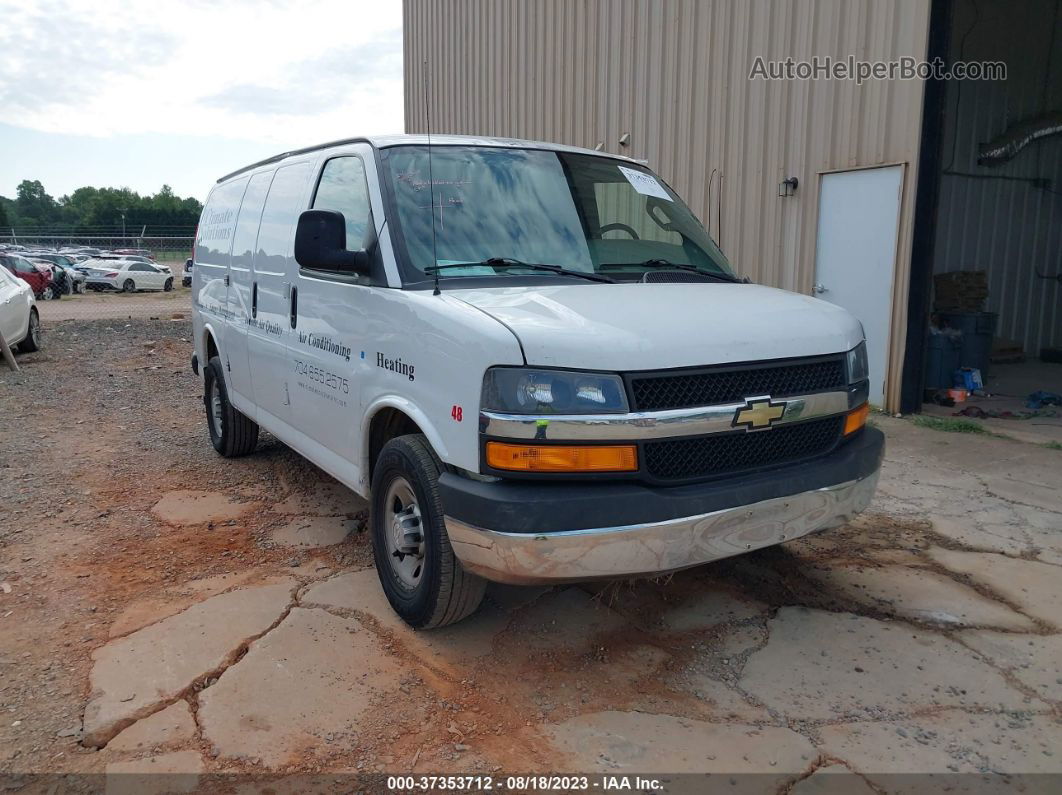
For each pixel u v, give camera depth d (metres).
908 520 5.08
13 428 7.56
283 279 4.78
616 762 2.77
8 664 3.37
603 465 2.94
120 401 9.03
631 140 11.53
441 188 3.93
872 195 8.29
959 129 11.63
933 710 3.08
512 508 2.88
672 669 3.35
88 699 3.12
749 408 3.14
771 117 9.36
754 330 3.27
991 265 12.34
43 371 11.10
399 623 3.70
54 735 2.91
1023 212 12.53
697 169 10.46
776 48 9.20
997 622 3.75
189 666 3.34
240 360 5.64
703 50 10.19
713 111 10.12
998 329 12.62
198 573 4.27
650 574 3.06
